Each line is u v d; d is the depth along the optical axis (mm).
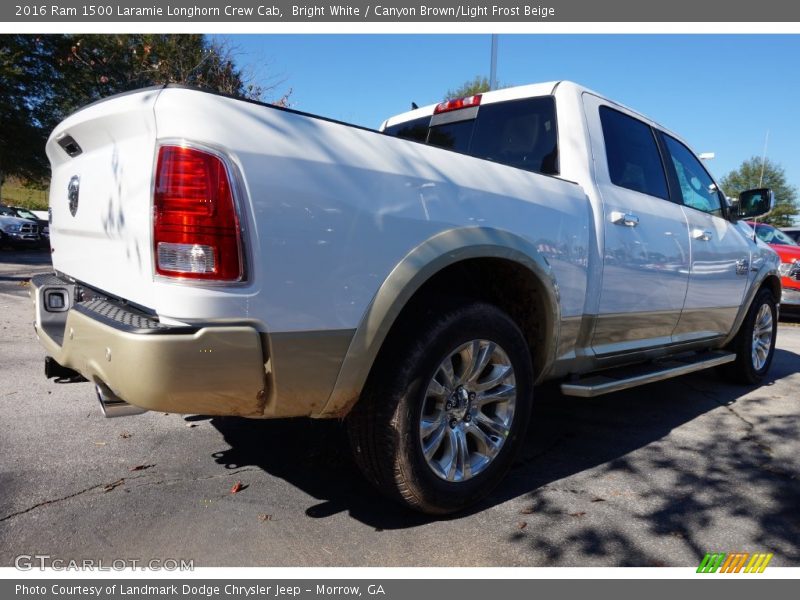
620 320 3547
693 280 4164
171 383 1915
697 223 4277
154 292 2000
